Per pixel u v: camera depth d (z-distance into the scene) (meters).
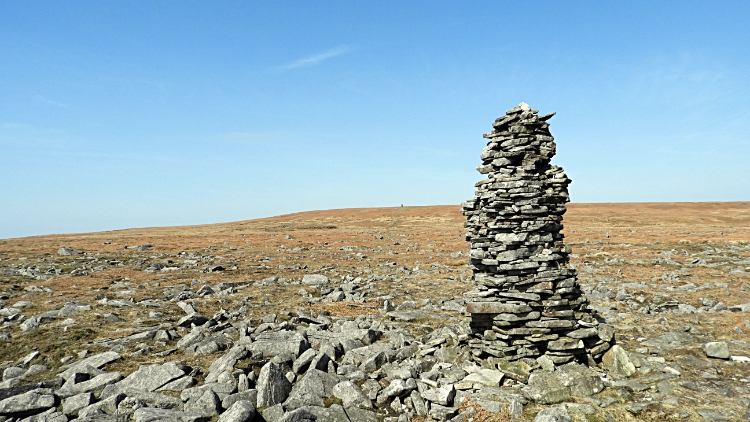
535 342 13.06
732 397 11.25
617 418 10.35
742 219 105.88
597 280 30.31
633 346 15.39
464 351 14.38
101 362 13.81
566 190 13.79
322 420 10.62
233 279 31.23
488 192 13.95
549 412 10.17
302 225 111.00
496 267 13.88
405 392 11.80
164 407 11.08
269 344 14.59
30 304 22.00
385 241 66.06
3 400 11.06
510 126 13.69
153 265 37.19
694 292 25.06
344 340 15.80
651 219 108.12
